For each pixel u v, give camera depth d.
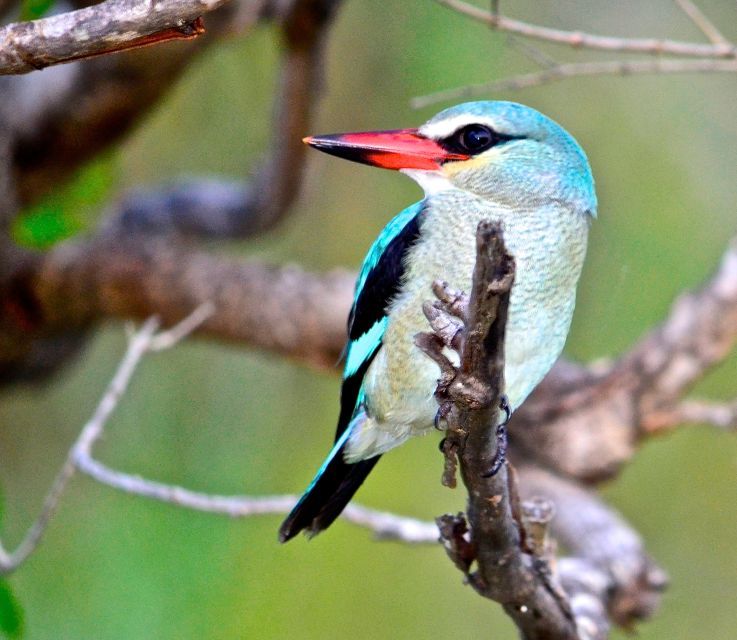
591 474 10.27
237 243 12.32
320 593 10.80
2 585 7.35
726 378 12.67
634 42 8.14
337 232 11.43
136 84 9.48
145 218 11.88
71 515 10.56
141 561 10.09
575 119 10.94
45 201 10.14
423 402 7.23
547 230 7.22
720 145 10.91
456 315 5.19
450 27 10.54
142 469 10.67
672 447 11.76
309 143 7.60
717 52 8.16
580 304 11.05
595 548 8.91
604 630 7.70
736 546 11.48
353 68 10.82
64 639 9.83
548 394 10.39
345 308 10.67
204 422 10.98
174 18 4.50
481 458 5.63
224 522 10.38
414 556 11.12
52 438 11.32
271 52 11.36
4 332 10.84
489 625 11.10
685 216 10.81
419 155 7.54
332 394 11.48
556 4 11.12
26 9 7.21
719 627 11.27
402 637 10.88
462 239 7.19
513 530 6.21
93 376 11.63
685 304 10.41
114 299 10.86
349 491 7.69
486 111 7.46
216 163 11.72
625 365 10.38
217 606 10.09
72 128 9.81
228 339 10.93
